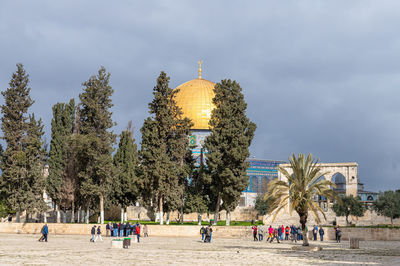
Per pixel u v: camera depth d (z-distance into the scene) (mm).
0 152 74312
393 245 48531
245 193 123125
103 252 35094
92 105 70438
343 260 30203
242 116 71812
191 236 61562
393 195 84438
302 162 42000
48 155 78938
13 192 72062
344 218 90312
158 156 66875
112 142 71438
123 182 79062
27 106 75062
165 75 70250
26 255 31375
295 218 90625
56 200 76562
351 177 101750
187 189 72688
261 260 29609
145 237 59688
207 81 131875
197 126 121312
